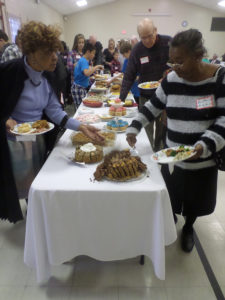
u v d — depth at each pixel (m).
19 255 1.54
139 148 1.39
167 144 1.34
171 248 1.60
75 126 1.45
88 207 1.04
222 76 1.04
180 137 1.21
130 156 1.17
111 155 1.19
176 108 1.17
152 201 1.02
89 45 3.19
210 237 1.72
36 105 1.39
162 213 1.03
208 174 1.30
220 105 1.07
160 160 1.11
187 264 1.48
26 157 1.44
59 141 1.51
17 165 1.44
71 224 1.08
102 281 1.35
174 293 1.29
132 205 1.03
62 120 1.47
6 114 1.27
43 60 1.16
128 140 1.33
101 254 1.19
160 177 1.09
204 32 10.53
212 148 1.05
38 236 1.08
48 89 1.45
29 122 1.39
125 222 1.08
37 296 1.27
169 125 1.28
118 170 1.06
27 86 1.31
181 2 10.10
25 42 1.09
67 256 1.17
